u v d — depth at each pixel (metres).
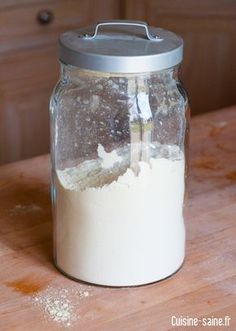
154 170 0.70
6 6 1.45
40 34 1.51
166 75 0.70
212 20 1.51
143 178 0.69
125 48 0.67
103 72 0.66
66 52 0.68
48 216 0.85
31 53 1.52
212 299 0.71
